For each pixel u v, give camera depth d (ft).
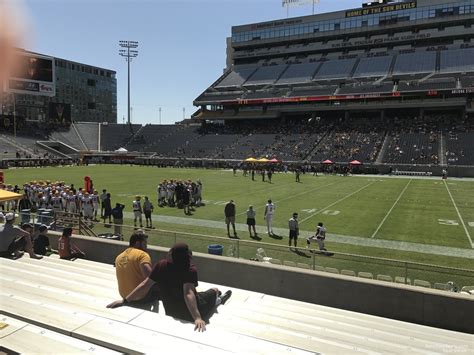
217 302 19.22
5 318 14.90
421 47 257.96
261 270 28.14
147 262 17.93
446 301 22.88
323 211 78.18
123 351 12.69
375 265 31.12
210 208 81.46
